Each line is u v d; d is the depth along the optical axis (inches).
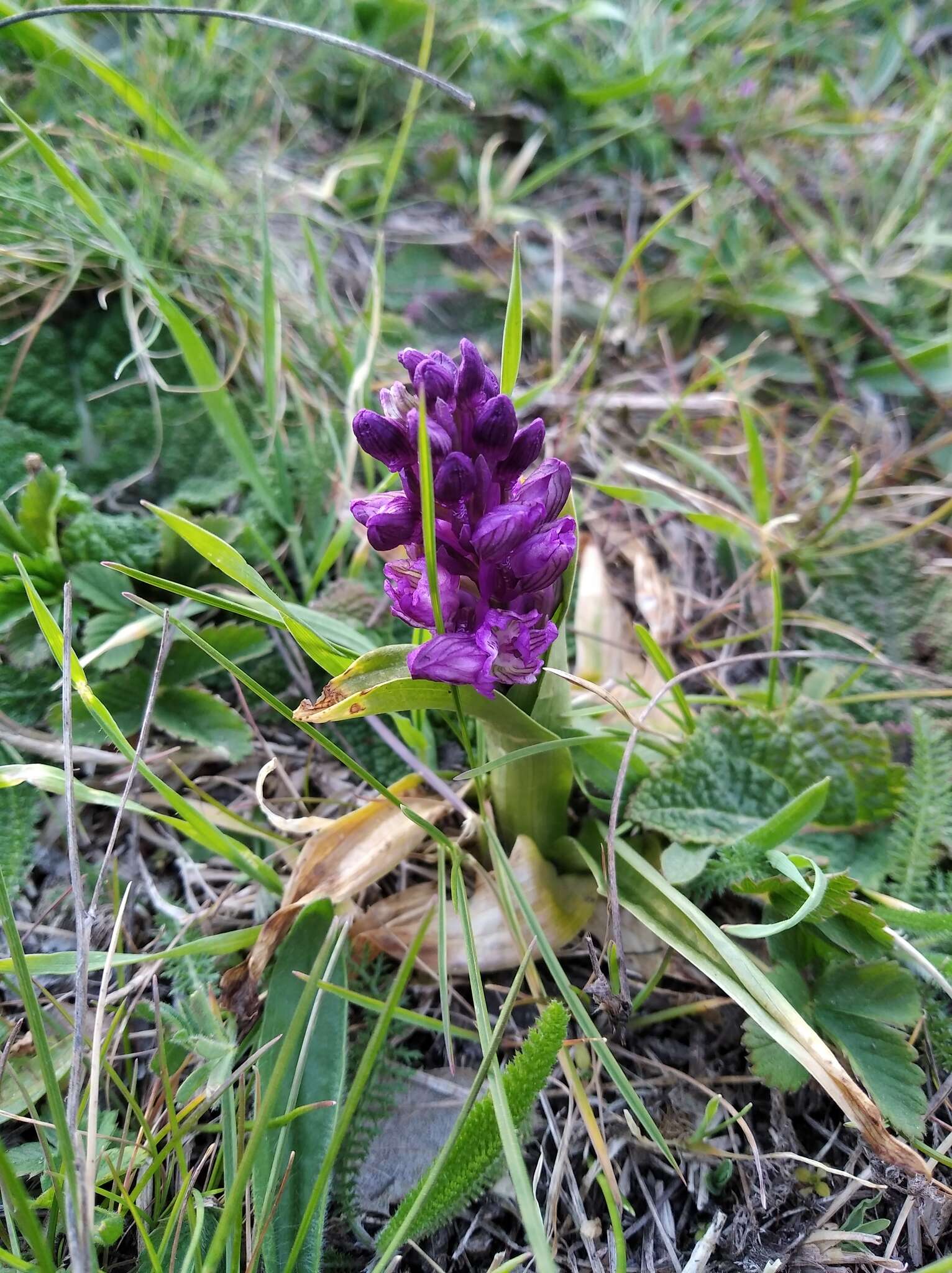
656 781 6.7
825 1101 6.0
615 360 11.5
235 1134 5.1
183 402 9.3
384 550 5.2
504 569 5.1
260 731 8.0
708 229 12.5
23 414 8.8
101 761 7.3
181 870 7.1
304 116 13.1
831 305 11.8
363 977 6.3
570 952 6.7
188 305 9.6
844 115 14.1
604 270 12.7
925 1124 5.7
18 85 10.3
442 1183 5.0
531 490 5.3
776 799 6.8
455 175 13.3
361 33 13.9
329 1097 5.5
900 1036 5.7
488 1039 5.2
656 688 8.2
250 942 6.1
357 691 5.3
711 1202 5.7
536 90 14.3
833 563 8.9
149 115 9.3
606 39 15.5
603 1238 5.6
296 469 9.2
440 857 6.1
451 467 4.8
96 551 7.8
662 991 6.4
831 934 5.9
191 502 8.7
